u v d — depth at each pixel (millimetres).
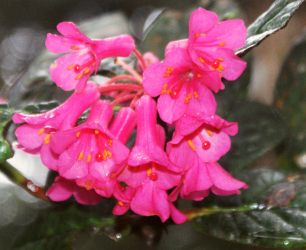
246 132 347
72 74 264
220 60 249
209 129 260
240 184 259
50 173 317
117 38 267
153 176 252
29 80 342
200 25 243
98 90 266
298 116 371
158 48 367
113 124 261
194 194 270
